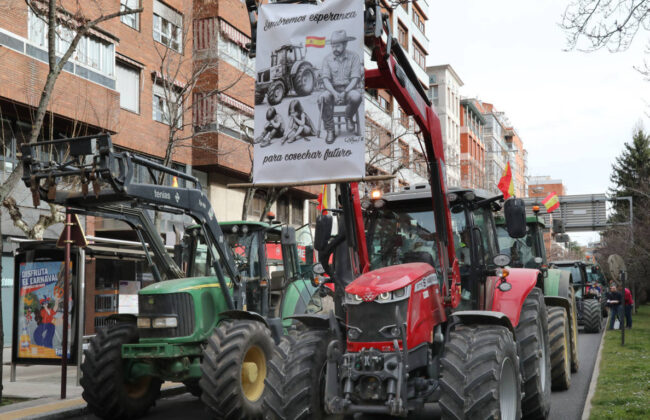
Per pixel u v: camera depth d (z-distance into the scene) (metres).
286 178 5.77
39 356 11.02
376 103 32.97
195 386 9.36
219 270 8.37
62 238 9.62
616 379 9.81
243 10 26.41
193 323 7.91
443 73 61.69
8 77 16.81
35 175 7.36
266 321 8.23
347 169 5.62
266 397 6.16
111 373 8.06
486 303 7.48
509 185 16.08
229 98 25.16
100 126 19.61
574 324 11.62
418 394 5.86
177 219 23.75
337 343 6.13
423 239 7.10
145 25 23.50
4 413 8.29
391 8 6.38
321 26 5.82
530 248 14.59
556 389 9.64
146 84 23.58
